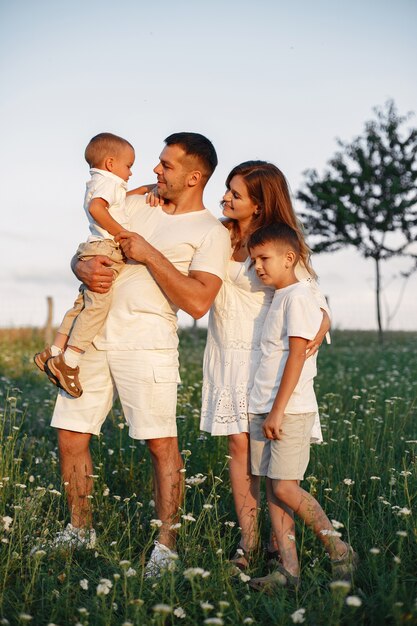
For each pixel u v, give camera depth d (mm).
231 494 4766
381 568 3619
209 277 4023
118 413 7219
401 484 4457
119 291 4141
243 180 4117
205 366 4293
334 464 5238
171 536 4043
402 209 22031
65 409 4227
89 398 4211
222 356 4172
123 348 4094
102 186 4141
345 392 8945
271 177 4098
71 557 3740
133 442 5367
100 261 4012
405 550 3816
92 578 3602
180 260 4113
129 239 4012
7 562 3627
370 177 22406
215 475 5172
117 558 3734
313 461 5250
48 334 17641
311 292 3844
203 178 4191
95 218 4094
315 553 3836
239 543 4074
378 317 21875
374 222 22375
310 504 3725
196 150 4098
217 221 4195
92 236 4176
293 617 3027
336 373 10852
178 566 3627
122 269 4191
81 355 4195
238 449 4109
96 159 4234
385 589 3350
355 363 12820
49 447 6086
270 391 3881
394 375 10500
